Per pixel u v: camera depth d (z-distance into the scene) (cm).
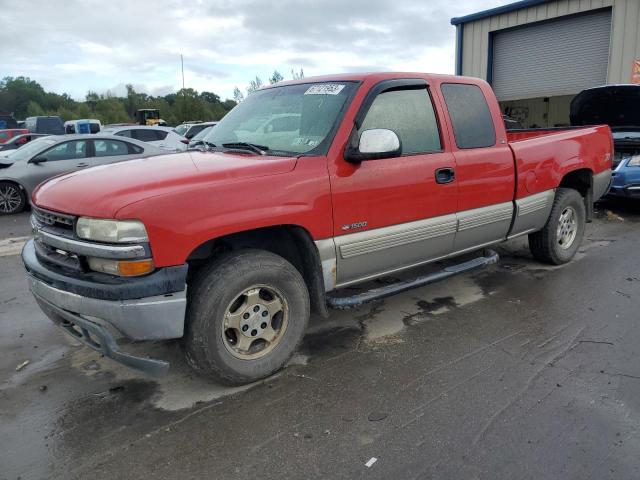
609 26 1383
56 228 317
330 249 354
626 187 791
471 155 433
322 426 292
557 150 520
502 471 252
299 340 353
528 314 442
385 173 374
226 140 413
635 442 271
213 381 328
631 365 351
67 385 344
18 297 513
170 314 290
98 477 256
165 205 285
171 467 262
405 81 398
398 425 290
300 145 364
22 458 271
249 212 310
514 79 1659
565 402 308
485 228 460
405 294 495
